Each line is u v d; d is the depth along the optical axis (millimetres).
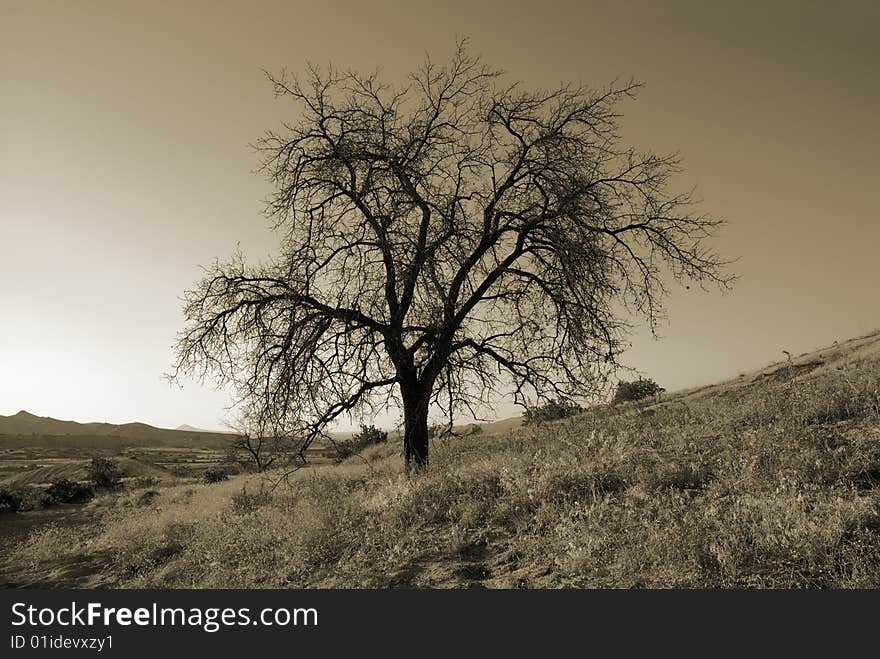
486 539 6828
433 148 13930
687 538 5117
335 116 13695
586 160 14008
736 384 21703
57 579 10320
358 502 9852
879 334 24172
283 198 13250
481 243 13773
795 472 5922
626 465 7809
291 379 12648
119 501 25516
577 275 13055
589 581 5133
